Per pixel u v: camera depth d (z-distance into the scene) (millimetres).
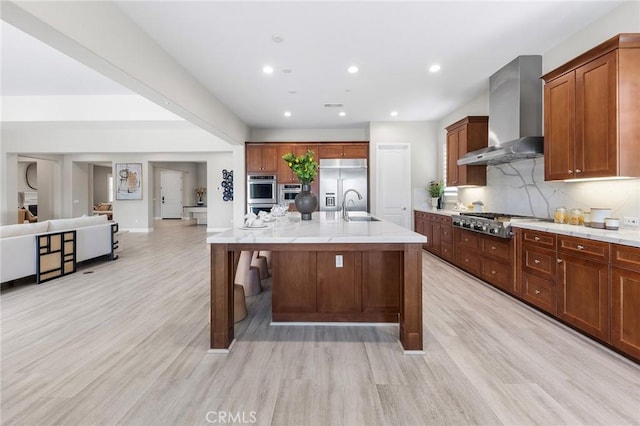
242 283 3334
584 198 3041
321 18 2775
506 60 3652
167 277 4355
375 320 2717
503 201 4371
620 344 2088
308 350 2262
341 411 1597
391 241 2170
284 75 4055
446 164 5887
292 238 2174
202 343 2371
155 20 2771
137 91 3191
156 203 14148
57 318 2877
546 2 2580
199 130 7227
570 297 2529
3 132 7023
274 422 1519
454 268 4703
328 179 6645
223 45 3240
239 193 6672
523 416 1547
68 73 4375
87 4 2230
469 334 2496
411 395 1724
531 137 3350
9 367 2031
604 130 2434
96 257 5387
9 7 1717
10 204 7105
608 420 1513
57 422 1521
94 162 9695
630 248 2012
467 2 2570
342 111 5777
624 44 2309
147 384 1835
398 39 3154
